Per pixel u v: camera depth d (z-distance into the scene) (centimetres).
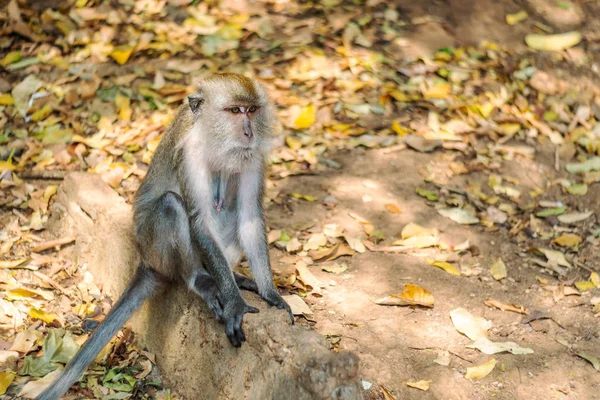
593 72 1196
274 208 897
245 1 1270
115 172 919
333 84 1111
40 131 1002
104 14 1204
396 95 1098
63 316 738
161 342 693
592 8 1323
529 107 1120
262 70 1124
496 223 912
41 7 1209
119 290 748
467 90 1132
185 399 660
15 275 783
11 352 673
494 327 744
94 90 1059
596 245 886
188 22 1214
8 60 1107
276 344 561
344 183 947
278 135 1009
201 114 646
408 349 695
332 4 1277
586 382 678
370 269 808
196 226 644
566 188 984
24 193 899
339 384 522
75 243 812
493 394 659
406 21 1258
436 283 794
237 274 683
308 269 795
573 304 781
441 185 959
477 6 1285
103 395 652
